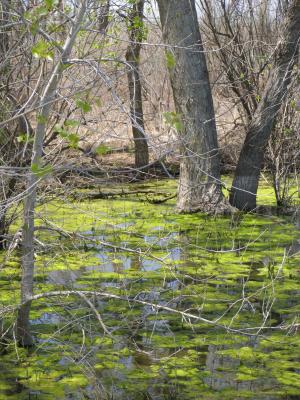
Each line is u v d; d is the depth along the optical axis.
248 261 10.73
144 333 7.88
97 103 5.94
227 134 17.41
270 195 16.08
